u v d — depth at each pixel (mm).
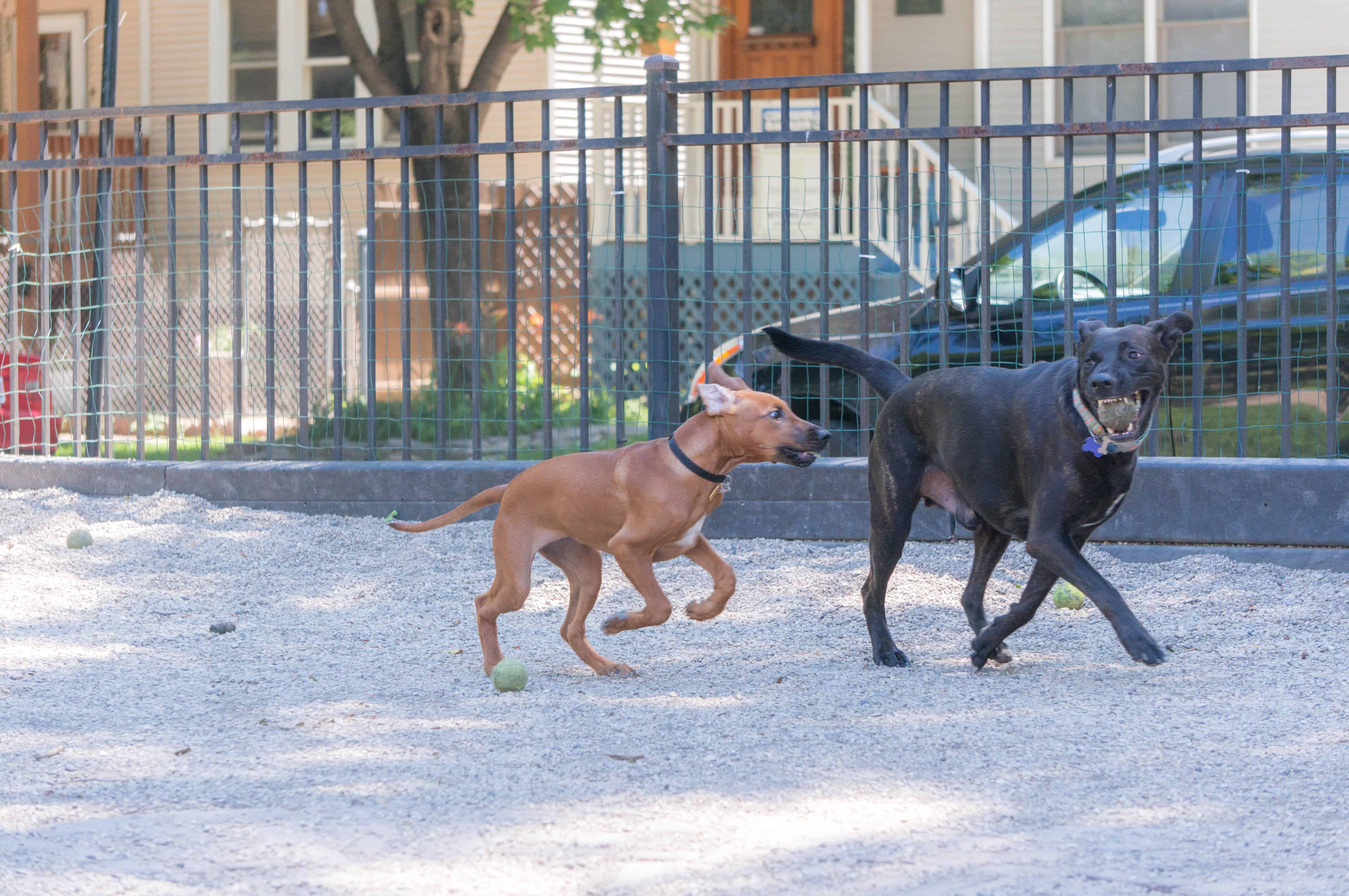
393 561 9477
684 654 7301
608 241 19219
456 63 18266
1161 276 10609
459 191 18109
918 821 4539
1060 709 5992
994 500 6723
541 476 6727
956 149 20578
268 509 10789
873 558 7152
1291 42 19266
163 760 5352
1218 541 8883
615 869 4129
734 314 18875
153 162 11156
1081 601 8062
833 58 22250
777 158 19906
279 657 7254
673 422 10023
